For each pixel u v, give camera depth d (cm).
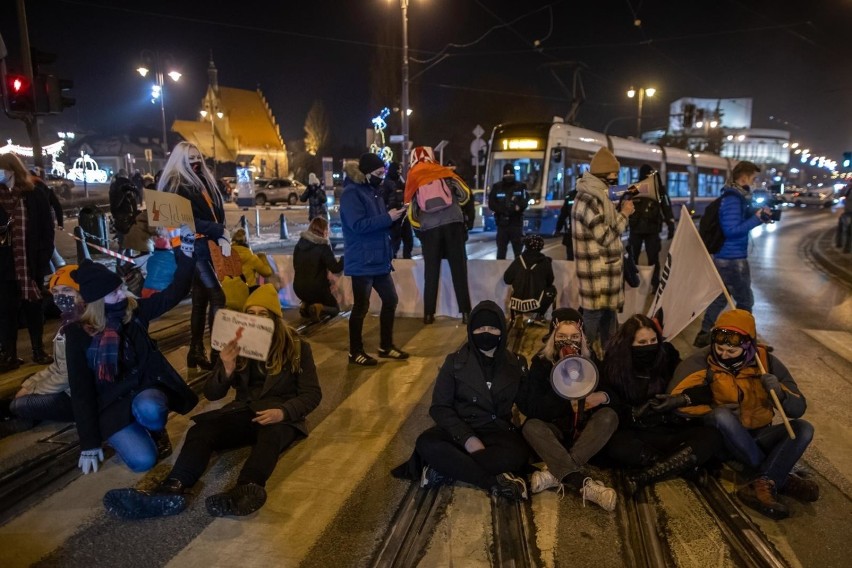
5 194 530
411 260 778
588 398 367
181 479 331
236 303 533
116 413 359
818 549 298
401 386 515
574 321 370
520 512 329
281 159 7894
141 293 554
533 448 350
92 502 336
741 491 342
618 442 359
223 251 486
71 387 353
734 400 362
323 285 729
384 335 590
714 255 640
